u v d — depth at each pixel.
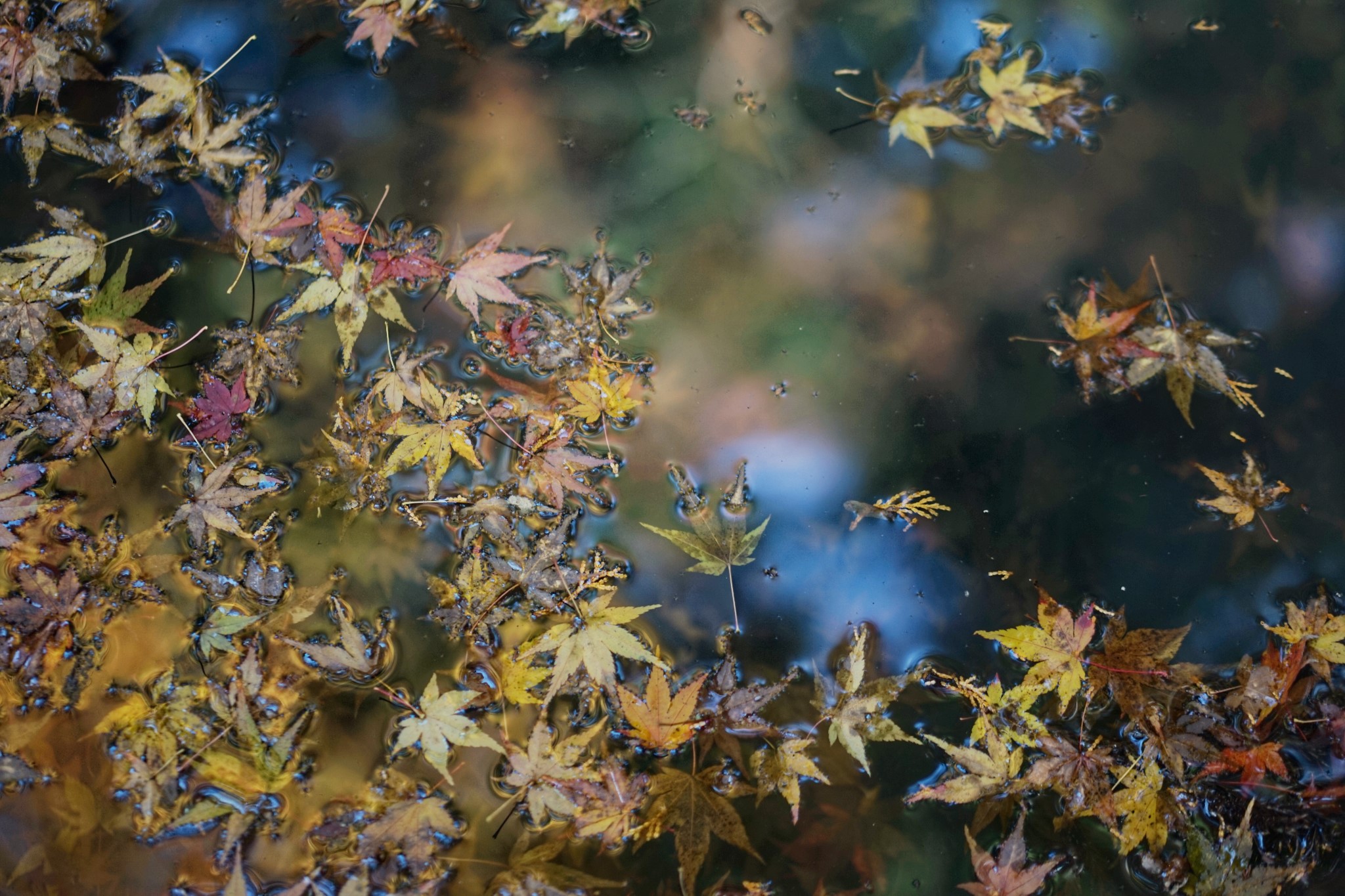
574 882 2.05
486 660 2.07
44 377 2.10
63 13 2.14
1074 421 2.12
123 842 2.05
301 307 2.11
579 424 2.11
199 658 2.07
